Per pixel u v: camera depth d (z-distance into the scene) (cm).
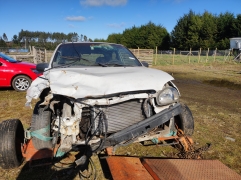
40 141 303
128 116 282
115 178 241
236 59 2598
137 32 5938
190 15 4862
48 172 296
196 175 246
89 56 374
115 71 309
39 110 307
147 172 257
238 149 365
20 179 282
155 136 305
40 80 289
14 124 300
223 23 4506
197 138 402
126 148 360
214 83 1081
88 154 266
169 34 5525
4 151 278
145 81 279
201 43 4594
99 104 258
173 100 291
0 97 714
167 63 2339
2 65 784
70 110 271
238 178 247
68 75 277
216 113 557
